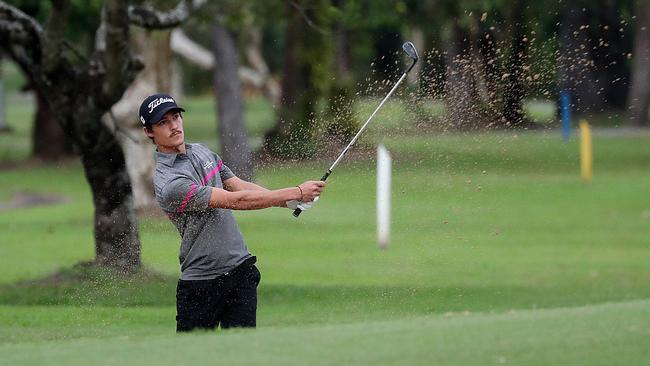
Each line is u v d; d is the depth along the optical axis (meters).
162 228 54.22
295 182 46.16
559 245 63.12
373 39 125.88
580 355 22.23
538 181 90.25
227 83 115.25
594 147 125.56
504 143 88.69
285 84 104.25
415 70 45.16
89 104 50.03
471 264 54.41
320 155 47.94
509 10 98.62
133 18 53.50
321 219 67.44
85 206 94.25
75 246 66.50
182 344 23.92
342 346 23.09
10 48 51.72
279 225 65.56
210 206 26.44
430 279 49.28
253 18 72.62
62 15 48.41
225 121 114.94
